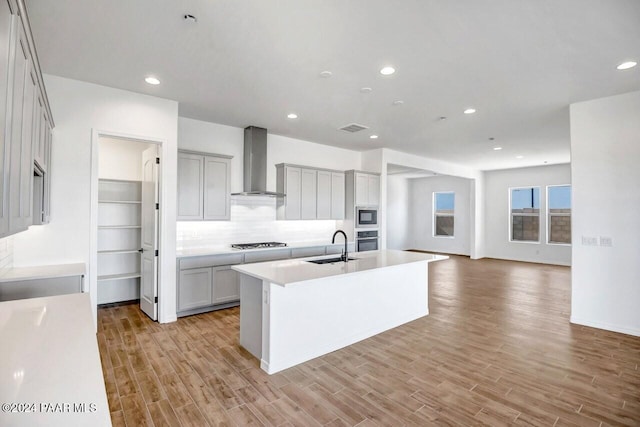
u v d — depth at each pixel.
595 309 3.97
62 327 1.50
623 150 3.74
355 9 2.26
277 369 2.90
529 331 3.88
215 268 4.51
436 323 4.18
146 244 4.41
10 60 1.35
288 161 5.95
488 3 2.18
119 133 3.68
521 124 4.98
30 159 1.91
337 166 6.73
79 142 3.46
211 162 4.64
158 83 3.54
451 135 5.67
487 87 3.60
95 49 2.83
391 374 2.86
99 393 0.99
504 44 2.71
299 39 2.65
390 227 11.15
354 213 6.33
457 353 3.29
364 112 4.47
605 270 3.88
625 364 3.03
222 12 2.30
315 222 6.42
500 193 9.80
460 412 2.32
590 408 2.37
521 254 9.40
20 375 1.08
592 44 2.70
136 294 5.08
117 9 2.26
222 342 3.51
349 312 3.52
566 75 3.28
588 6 2.20
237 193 5.07
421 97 3.90
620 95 3.76
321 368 2.97
